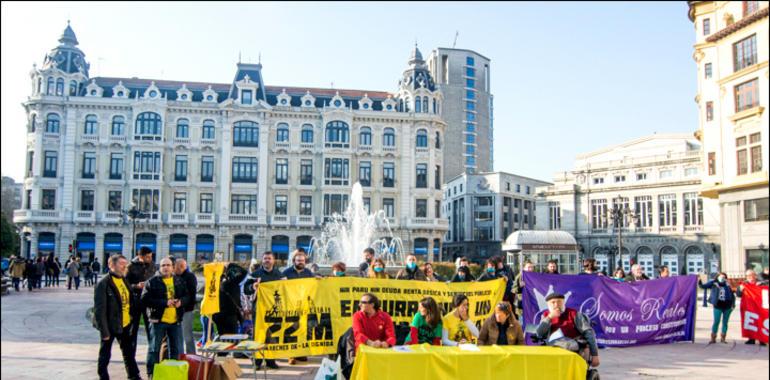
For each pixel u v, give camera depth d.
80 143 56.38
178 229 56.88
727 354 13.78
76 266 32.88
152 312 10.19
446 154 111.19
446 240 96.00
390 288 11.99
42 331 16.52
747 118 36.78
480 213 88.19
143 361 12.34
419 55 64.56
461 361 7.50
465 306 10.29
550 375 7.55
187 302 10.48
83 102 56.31
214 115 58.69
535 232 34.31
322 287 11.68
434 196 61.62
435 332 9.56
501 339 9.48
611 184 73.94
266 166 58.78
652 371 11.64
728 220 38.31
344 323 11.64
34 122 56.19
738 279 32.88
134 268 11.82
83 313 20.88
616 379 10.90
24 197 55.88
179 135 58.34
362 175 60.62
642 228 70.25
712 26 41.41
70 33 58.97
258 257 57.56
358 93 64.94
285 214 59.22
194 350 11.59
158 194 56.84
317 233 58.91
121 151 57.03
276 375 11.04
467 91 115.06
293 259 12.56
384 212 60.44
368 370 7.46
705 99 41.22
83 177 56.31
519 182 90.44
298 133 60.00
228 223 57.22
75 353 13.11
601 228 73.81
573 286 14.34
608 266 72.50
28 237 55.25
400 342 10.78
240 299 12.52
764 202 35.62
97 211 56.00
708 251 64.94
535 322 13.88
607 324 14.62
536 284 14.09
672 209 68.50
